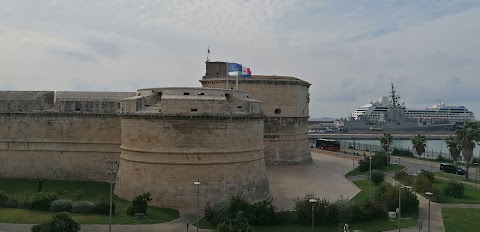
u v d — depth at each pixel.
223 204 37.66
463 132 68.38
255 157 45.09
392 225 38.66
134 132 43.00
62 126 54.94
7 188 50.03
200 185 40.72
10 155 55.38
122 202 41.88
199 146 41.16
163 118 40.97
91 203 39.06
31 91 57.88
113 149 54.22
